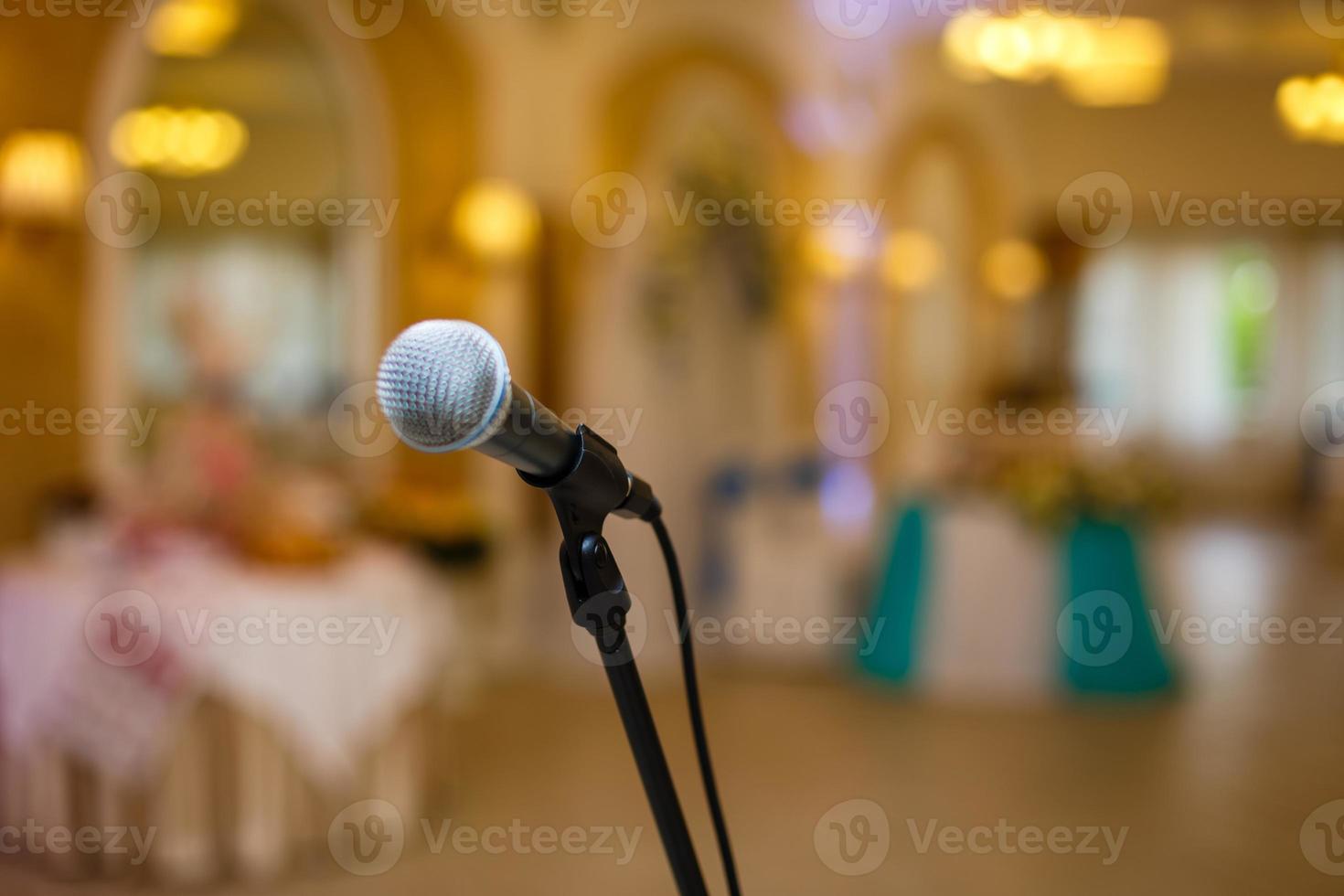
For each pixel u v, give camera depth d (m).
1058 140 10.62
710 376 6.73
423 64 5.52
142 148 4.46
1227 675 5.64
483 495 5.77
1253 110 10.51
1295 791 3.92
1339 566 8.86
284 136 5.04
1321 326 12.90
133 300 4.46
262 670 3.11
